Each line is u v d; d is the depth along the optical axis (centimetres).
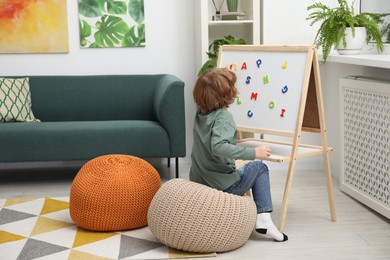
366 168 361
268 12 466
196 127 310
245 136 485
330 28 385
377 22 398
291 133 326
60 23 479
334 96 445
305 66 323
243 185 309
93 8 480
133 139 424
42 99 466
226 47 366
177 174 439
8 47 476
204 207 285
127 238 313
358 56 370
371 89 346
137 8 485
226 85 299
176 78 444
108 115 473
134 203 321
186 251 294
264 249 298
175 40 494
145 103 475
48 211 364
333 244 304
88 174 327
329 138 459
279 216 353
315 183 429
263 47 345
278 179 443
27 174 473
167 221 288
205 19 455
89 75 478
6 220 346
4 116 445
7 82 454
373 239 310
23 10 474
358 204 375
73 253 293
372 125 349
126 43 487
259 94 344
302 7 468
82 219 321
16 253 294
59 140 419
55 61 484
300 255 289
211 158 304
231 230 287
